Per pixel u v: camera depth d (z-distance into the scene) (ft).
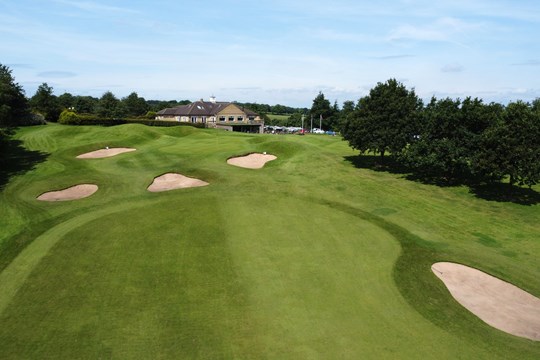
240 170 144.46
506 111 110.63
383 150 146.00
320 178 137.90
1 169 141.18
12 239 80.33
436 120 124.67
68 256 71.41
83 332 49.90
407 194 120.26
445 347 48.96
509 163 108.68
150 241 77.97
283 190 119.85
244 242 77.51
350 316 54.29
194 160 155.74
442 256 75.82
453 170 130.82
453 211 105.29
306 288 61.00
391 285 63.16
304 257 71.61
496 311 59.98
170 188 122.31
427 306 58.13
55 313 53.93
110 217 92.73
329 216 95.25
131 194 114.42
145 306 55.62
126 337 48.98
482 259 75.82
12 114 230.68
